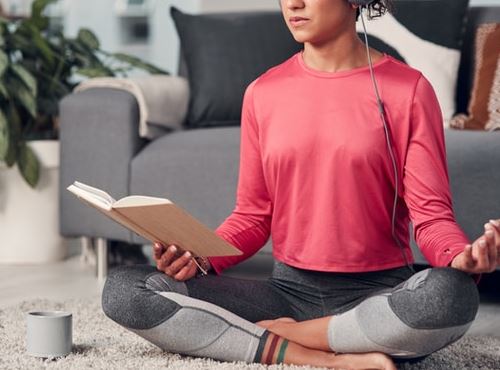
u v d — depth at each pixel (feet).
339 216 6.97
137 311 6.91
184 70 13.78
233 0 16.58
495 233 5.94
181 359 7.21
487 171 10.29
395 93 6.89
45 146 12.71
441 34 12.35
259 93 7.29
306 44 7.21
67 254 13.43
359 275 7.10
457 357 7.63
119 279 7.00
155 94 12.28
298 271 7.27
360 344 6.68
